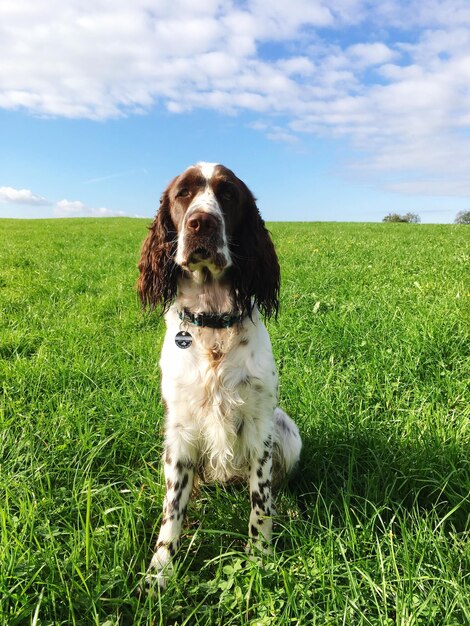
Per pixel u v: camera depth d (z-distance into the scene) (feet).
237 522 2.33
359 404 3.14
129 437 2.80
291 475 2.65
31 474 2.39
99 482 2.51
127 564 1.97
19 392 3.37
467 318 4.23
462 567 1.86
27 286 6.95
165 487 2.35
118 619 1.70
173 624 1.77
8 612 1.65
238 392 2.31
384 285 6.16
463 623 1.60
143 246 2.76
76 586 1.74
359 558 1.81
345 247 11.01
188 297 2.47
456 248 10.05
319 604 1.73
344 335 4.20
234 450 2.42
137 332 4.93
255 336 2.39
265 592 1.77
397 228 18.53
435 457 2.49
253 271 2.62
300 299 5.68
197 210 2.31
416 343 3.81
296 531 2.05
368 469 2.54
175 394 2.33
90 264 9.28
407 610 1.59
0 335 4.59
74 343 4.35
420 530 1.91
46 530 2.01
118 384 3.58
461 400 3.12
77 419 2.90
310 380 3.45
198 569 2.09
